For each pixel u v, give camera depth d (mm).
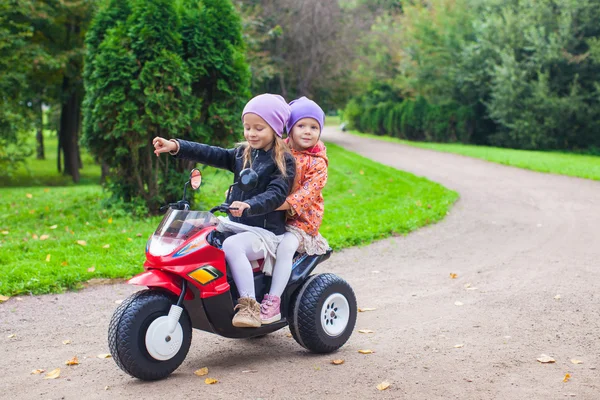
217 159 4922
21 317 6184
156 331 4379
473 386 4371
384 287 7367
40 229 10555
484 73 36875
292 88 37188
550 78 34094
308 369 4750
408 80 42500
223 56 11367
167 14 10930
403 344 5348
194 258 4414
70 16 24250
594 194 15852
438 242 10133
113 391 4324
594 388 4328
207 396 4207
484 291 7145
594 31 33062
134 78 10898
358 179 18484
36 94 27031
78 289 7203
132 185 11930
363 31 40594
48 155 44250
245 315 4512
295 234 4871
